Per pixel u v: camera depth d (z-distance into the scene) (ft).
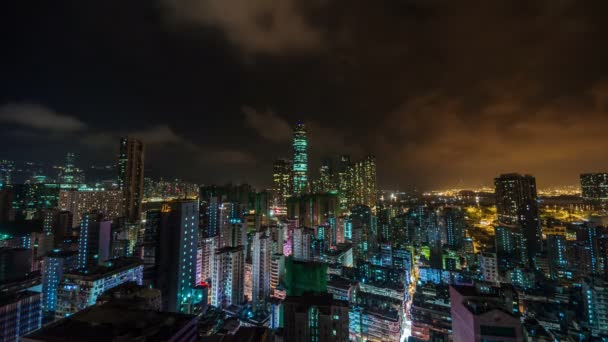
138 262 511.40
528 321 426.51
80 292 432.25
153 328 222.89
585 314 516.73
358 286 652.48
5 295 435.12
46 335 209.05
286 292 648.38
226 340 306.14
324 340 398.01
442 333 496.23
